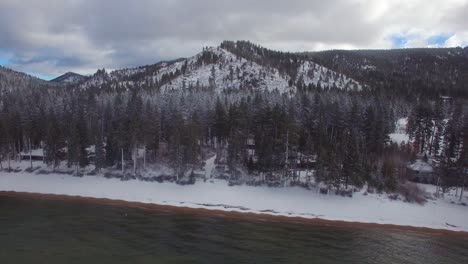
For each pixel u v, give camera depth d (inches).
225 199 2807.6
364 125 3750.0
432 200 2844.5
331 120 3895.2
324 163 2901.1
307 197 2834.6
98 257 1472.7
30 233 1780.3
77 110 4453.7
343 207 2699.3
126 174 3265.3
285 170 3100.4
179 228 2018.9
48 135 3385.8
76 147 3302.2
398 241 2026.3
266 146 3080.7
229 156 3139.8
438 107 4114.2
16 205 2487.7
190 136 3186.5
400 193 2881.4
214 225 2140.7
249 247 1717.5
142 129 3294.8
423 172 3260.3
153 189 3006.9
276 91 6943.9
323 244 1857.8
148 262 1441.9
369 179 3004.4
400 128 5039.4
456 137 3304.6
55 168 3425.2
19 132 3735.2
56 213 2257.6
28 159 3769.7
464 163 2935.5
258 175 3139.8
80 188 3061.0
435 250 1891.0
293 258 1590.8
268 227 2165.4
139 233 1870.1
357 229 2271.2
